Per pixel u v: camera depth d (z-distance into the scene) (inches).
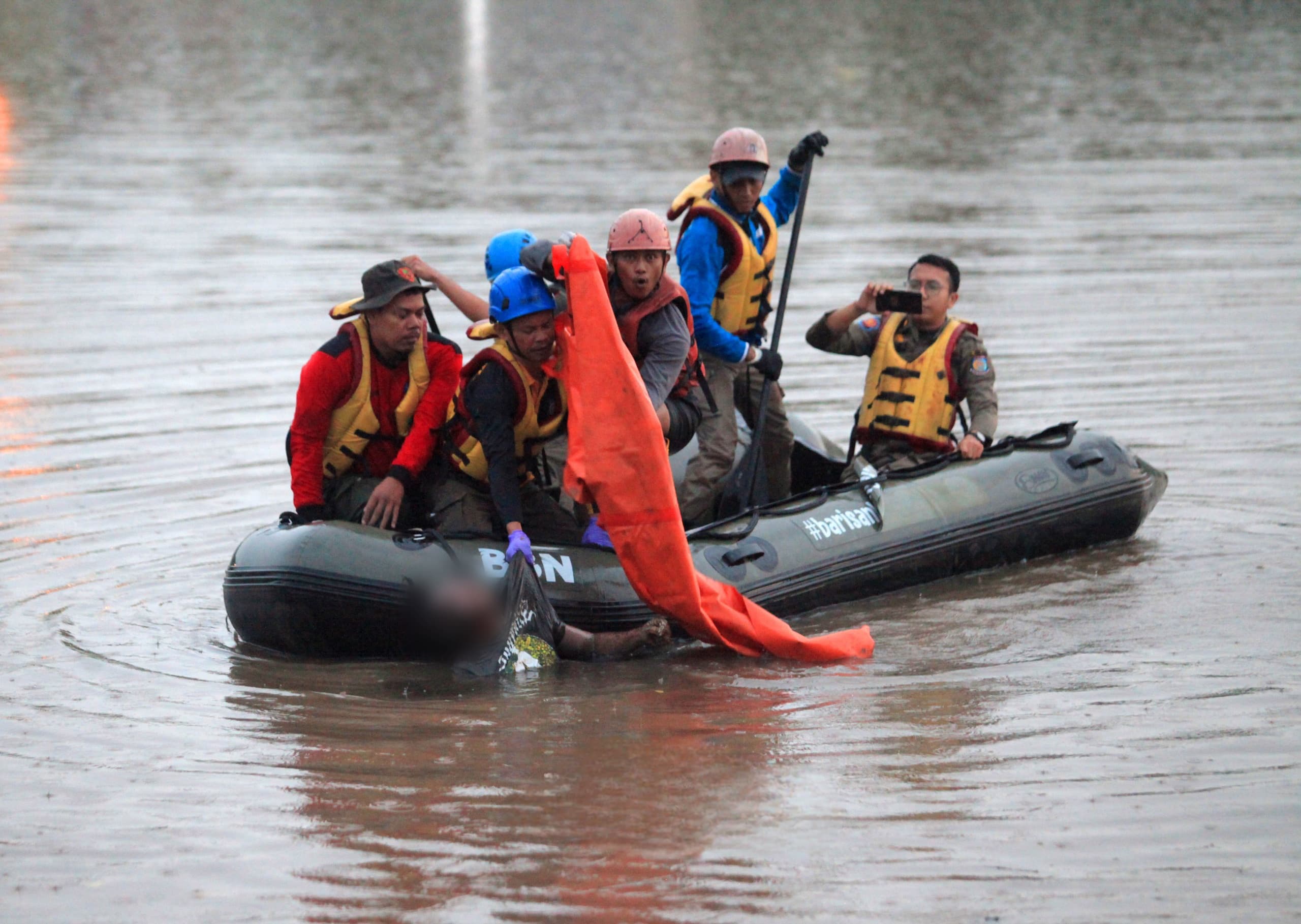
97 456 1218.6
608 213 2340.1
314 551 816.3
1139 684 754.8
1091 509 1024.9
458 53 5403.5
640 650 835.4
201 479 1160.8
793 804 618.2
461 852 579.5
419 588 811.4
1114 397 1382.9
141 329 1688.0
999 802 617.0
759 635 820.6
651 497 803.4
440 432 871.1
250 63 5068.9
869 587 940.6
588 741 693.3
